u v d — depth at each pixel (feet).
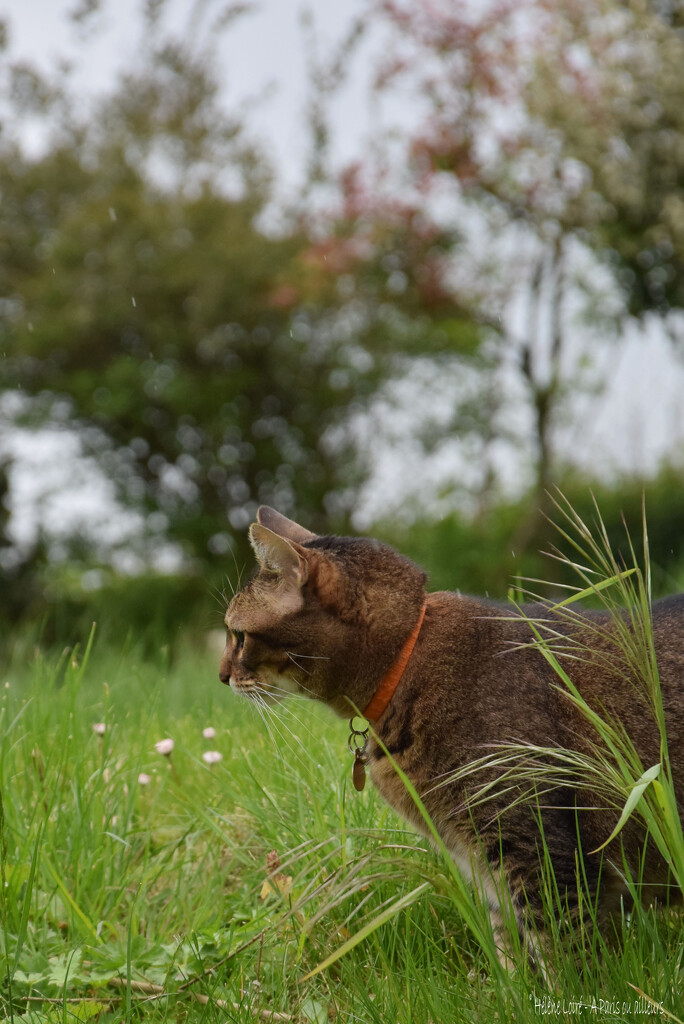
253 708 13.30
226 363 56.18
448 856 8.61
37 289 54.03
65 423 56.13
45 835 11.82
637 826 9.72
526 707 9.87
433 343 55.57
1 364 55.47
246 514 56.39
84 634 38.09
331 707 11.25
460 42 46.03
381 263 52.39
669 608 10.83
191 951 10.39
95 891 11.60
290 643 10.91
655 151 41.19
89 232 54.24
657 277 43.98
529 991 8.79
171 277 53.01
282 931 10.52
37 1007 9.66
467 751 9.86
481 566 51.62
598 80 41.83
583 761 9.02
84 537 55.83
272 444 56.18
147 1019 9.49
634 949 9.11
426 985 9.13
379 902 10.72
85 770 13.29
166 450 56.39
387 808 11.90
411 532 54.34
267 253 54.03
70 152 57.36
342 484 55.62
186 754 14.99
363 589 10.68
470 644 10.30
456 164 48.06
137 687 18.15
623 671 10.00
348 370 55.31
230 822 12.35
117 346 56.18
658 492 46.26
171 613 52.49
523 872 9.53
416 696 10.21
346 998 9.55
